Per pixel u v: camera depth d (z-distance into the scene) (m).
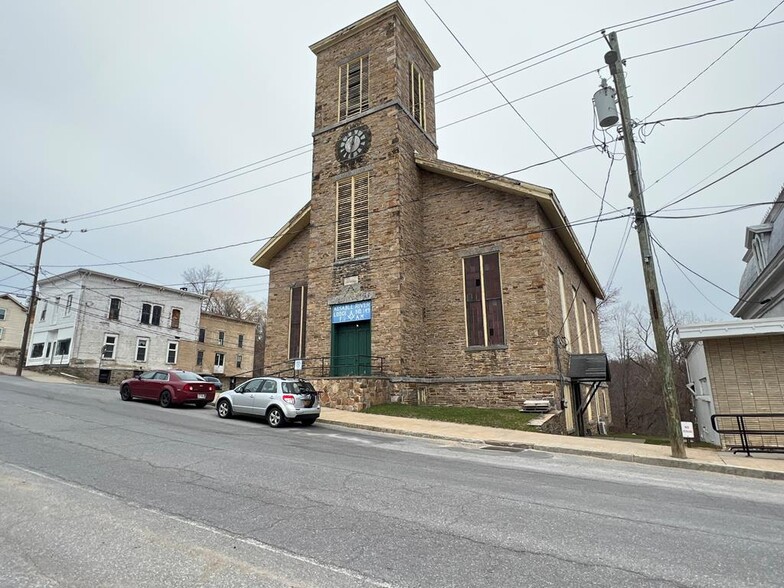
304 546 4.63
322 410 17.78
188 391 18.11
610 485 7.99
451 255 21.03
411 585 3.86
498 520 5.64
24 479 6.79
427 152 24.02
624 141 12.74
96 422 12.32
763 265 22.28
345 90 23.55
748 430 12.45
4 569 4.00
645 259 12.19
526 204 19.67
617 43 12.77
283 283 25.33
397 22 22.73
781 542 5.16
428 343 20.78
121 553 4.37
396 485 7.20
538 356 18.30
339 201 22.45
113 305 38.72
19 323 51.09
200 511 5.62
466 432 13.67
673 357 41.44
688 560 4.56
